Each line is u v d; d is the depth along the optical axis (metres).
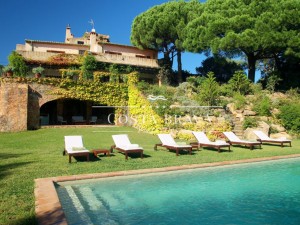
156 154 13.16
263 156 13.15
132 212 6.52
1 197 6.48
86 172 9.24
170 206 6.98
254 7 28.16
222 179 9.54
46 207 5.78
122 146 12.71
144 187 8.48
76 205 6.82
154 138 18.05
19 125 20.38
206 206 7.04
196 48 30.56
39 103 21.91
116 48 36.06
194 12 33.88
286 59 30.92
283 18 26.59
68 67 28.84
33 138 17.44
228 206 7.04
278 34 26.52
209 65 38.47
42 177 8.48
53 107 29.05
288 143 18.11
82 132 20.02
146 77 36.06
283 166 11.69
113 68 28.42
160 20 33.25
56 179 8.30
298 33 27.03
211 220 6.16
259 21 26.78
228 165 11.58
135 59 33.41
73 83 23.25
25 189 7.13
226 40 26.92
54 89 22.53
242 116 21.66
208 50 31.59
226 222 6.06
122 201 7.26
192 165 10.81
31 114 21.50
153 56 38.56
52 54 28.86
